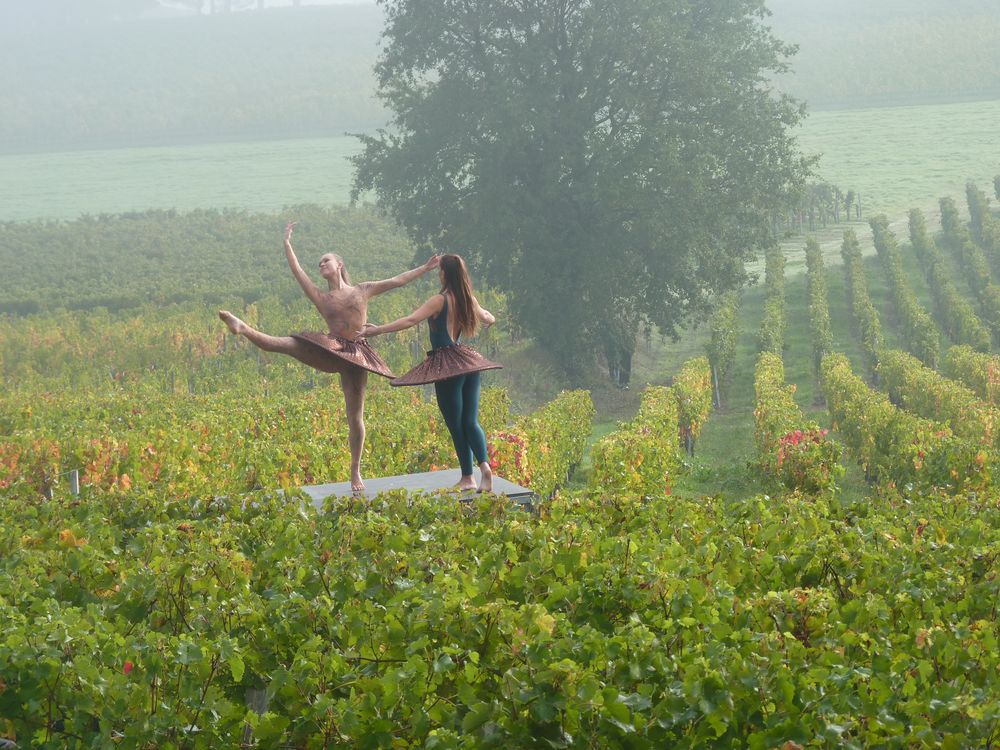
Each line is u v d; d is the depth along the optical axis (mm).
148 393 31422
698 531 7285
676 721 4070
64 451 16000
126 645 5090
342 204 95062
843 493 20359
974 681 4684
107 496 9445
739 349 45469
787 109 40312
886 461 18625
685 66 37344
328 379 34156
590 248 39625
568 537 6586
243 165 125375
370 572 6184
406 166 40781
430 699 4559
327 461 16688
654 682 4414
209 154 137000
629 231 40156
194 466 16141
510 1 39781
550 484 18719
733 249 41656
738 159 38625
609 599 5543
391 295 48156
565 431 21875
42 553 7020
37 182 120812
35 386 35094
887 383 31938
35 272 65875
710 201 38531
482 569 5992
